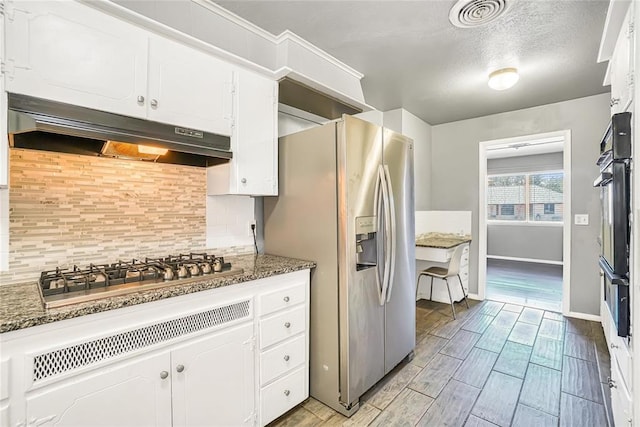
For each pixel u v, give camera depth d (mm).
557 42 2197
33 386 1003
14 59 1124
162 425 1299
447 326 3141
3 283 1381
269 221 2307
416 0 1743
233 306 1551
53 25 1211
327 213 1914
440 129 4266
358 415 1837
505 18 1915
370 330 2000
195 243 2061
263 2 1764
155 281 1393
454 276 3859
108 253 1688
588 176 3283
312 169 1994
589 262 3283
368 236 2096
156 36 1504
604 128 3195
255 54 2010
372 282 2023
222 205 2195
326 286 1927
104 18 1342
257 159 1951
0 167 1098
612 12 1534
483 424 1740
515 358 2477
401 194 2334
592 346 2650
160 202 1900
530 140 3643
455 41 2184
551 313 3494
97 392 1133
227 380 1522
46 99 1191
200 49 1670
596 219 3244
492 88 2896
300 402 1891
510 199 7227
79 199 1595
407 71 2646
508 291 4434
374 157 2053
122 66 1387
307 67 2186
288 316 1817
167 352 1314
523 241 6980
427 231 4246
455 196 4168
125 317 1207
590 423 1729
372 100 3361
